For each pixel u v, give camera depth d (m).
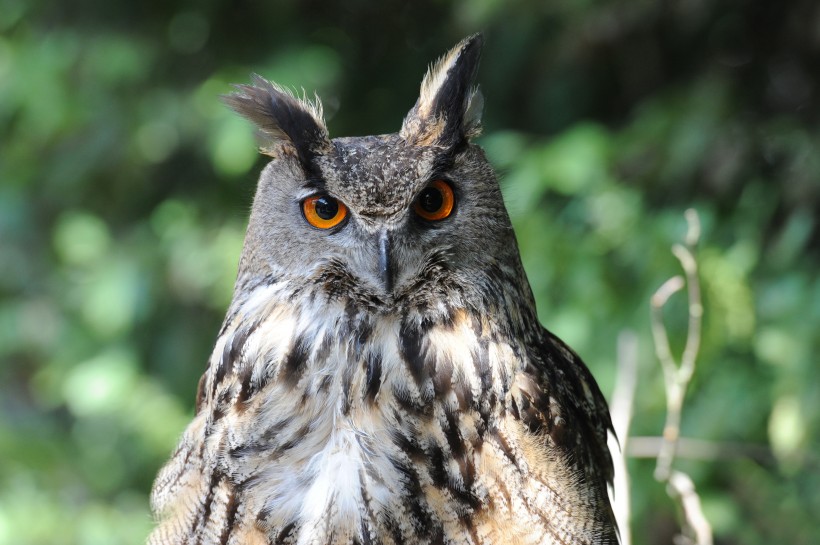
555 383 5.75
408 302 5.60
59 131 13.70
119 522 13.00
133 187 14.34
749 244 10.22
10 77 13.59
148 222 14.12
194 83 13.67
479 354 5.44
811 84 12.26
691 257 6.75
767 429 10.51
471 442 5.27
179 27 13.94
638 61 12.95
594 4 12.26
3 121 14.27
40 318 15.22
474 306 5.61
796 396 9.95
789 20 12.36
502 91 13.11
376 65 14.19
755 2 12.55
